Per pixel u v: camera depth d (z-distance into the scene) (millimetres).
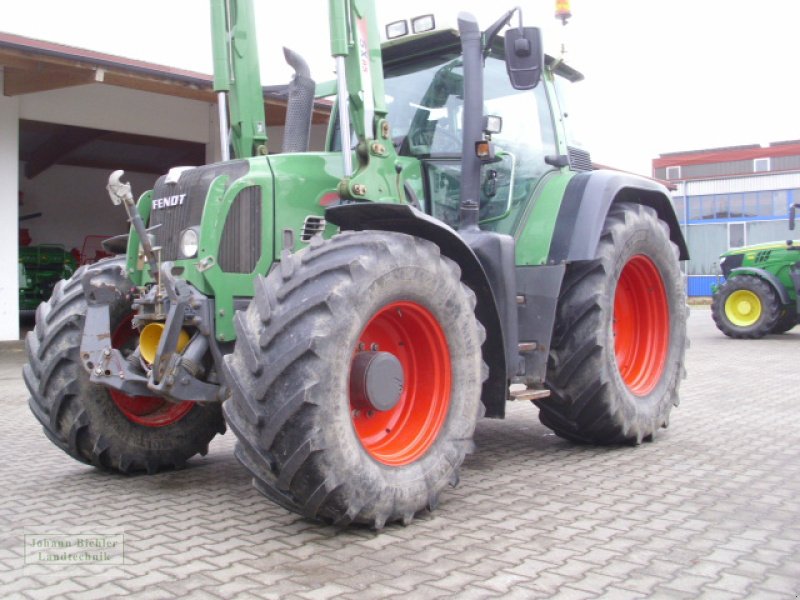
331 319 3031
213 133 14898
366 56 3887
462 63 4391
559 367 4598
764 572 2736
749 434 5270
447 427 3545
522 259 4566
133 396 4082
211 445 5297
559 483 4004
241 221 3713
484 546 3020
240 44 4348
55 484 4172
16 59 10609
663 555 2904
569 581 2656
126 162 20578
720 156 41750
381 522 3186
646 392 5051
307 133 4449
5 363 10281
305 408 2963
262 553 2973
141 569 2818
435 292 3473
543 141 4918
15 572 2814
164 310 3691
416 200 4297
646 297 5258
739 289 13547
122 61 11242
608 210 4703
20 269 16797
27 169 19719
